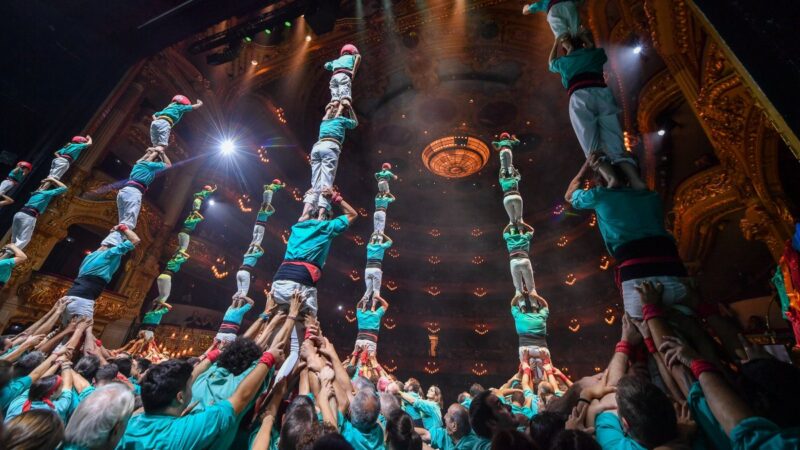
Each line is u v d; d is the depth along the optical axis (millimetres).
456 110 31859
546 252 36156
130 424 2178
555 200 35156
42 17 10273
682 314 2430
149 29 10523
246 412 2742
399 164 37438
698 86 11430
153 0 10273
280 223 31797
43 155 9453
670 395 2268
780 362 2031
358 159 36562
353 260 38781
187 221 15586
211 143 24125
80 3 10367
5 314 13711
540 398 5859
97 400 1941
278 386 2963
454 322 37281
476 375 34562
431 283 40156
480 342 36719
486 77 29125
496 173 37656
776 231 10734
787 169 10875
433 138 34281
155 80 18641
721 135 11086
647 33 14719
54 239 15336
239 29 17594
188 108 7871
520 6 23969
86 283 6133
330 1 15664
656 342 2236
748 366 2074
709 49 10289
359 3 24266
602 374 2764
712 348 2311
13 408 3123
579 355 30922
